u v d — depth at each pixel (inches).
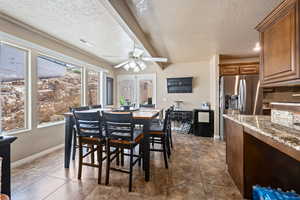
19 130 99.4
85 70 164.7
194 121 173.8
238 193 69.0
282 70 56.4
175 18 88.7
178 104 198.7
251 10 80.0
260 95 139.7
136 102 217.0
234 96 148.4
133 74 219.0
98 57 173.3
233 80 148.5
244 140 64.8
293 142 36.6
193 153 117.9
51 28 100.6
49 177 81.4
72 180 78.7
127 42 125.2
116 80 225.6
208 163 99.9
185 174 85.7
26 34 97.9
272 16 60.1
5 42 93.5
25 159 99.7
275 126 56.4
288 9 52.6
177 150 124.6
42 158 107.0
